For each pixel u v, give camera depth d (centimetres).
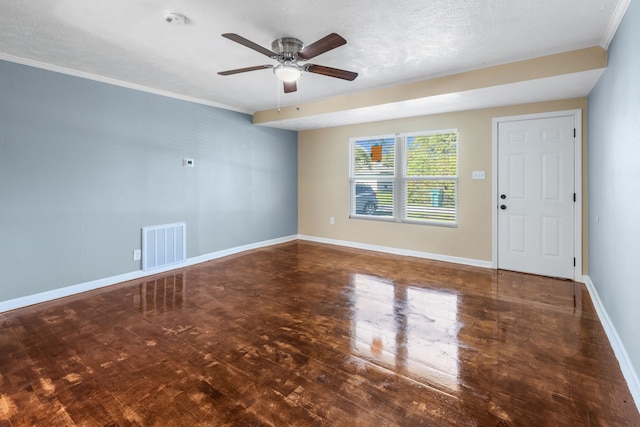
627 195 216
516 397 189
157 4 215
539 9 223
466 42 274
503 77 325
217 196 514
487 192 448
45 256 338
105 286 384
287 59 265
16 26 247
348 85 398
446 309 314
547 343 250
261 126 583
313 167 636
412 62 320
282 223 634
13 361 227
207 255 503
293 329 275
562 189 398
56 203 345
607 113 277
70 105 351
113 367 220
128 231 406
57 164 344
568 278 400
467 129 457
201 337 262
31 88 324
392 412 177
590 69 285
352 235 590
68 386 199
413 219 518
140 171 416
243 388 198
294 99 472
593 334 264
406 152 519
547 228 411
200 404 184
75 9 222
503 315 300
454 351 240
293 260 501
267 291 366
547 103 400
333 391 195
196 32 257
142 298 346
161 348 245
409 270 443
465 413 176
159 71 352
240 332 270
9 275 316
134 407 181
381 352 239
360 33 257
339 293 359
